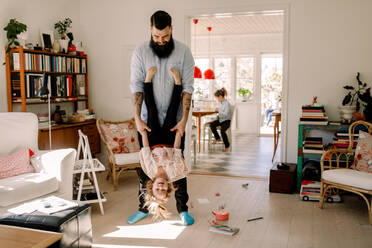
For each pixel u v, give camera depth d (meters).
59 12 5.15
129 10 5.32
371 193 3.19
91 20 5.54
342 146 4.02
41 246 1.75
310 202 3.85
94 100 5.66
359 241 2.84
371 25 4.31
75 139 4.90
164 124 2.60
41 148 4.34
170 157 2.45
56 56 4.75
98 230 3.08
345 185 3.37
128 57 5.41
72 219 2.31
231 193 4.18
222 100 7.16
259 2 4.69
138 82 2.70
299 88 4.63
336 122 4.25
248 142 8.39
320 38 4.50
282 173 4.16
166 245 2.78
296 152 4.71
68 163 3.27
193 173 5.20
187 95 2.69
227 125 7.08
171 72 2.50
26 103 4.29
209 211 3.56
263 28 8.70
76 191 3.63
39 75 4.42
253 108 9.76
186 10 5.02
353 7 4.36
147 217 3.40
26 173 3.31
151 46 2.59
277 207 3.68
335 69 4.48
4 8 4.25
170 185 2.44
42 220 2.20
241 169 5.50
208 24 8.16
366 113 4.09
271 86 10.79
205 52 10.05
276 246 2.76
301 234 2.99
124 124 4.77
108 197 4.05
